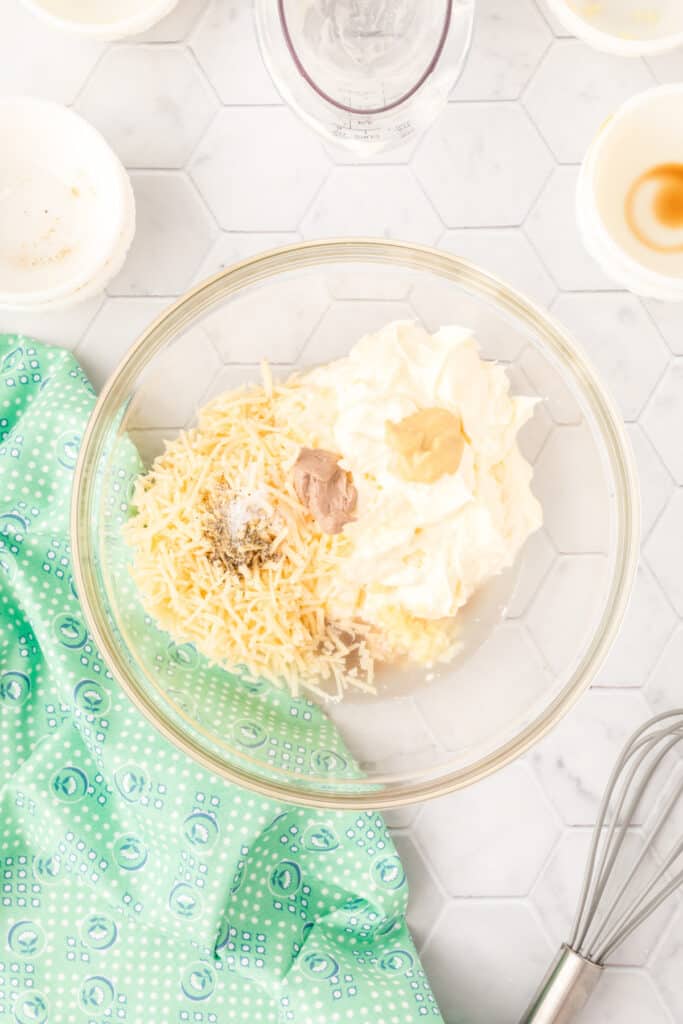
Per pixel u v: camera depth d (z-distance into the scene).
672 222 0.78
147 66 0.80
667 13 0.78
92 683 0.78
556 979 0.79
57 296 0.77
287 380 0.77
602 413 0.76
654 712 0.80
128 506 0.77
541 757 0.81
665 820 0.80
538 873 0.81
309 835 0.79
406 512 0.73
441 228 0.80
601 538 0.77
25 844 0.80
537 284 0.80
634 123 0.77
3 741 0.79
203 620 0.75
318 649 0.76
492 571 0.76
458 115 0.80
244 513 0.73
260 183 0.80
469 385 0.74
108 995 0.79
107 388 0.75
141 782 0.78
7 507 0.79
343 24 0.76
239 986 0.80
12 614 0.79
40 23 0.79
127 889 0.79
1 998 0.79
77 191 0.79
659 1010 0.81
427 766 0.78
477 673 0.78
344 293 0.77
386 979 0.79
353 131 0.77
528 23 0.79
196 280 0.80
